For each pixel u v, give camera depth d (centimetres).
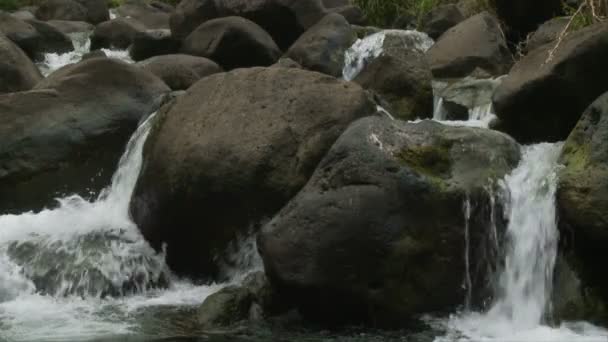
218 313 884
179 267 1078
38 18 2436
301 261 853
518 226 871
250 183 984
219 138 1014
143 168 1112
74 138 1322
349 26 1714
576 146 877
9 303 989
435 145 901
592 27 1084
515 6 1587
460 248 870
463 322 858
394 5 2069
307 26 1816
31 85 1530
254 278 933
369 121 908
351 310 866
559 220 841
